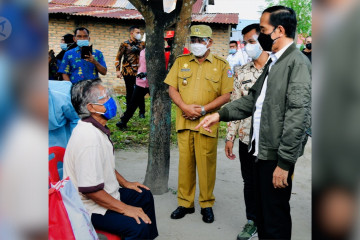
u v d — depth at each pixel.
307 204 3.62
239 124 3.14
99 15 10.09
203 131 3.01
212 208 3.51
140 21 10.59
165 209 3.43
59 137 2.75
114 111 2.23
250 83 2.90
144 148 5.66
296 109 1.86
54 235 1.68
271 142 2.04
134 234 2.07
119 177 2.57
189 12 3.42
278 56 2.06
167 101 3.71
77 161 2.04
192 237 2.90
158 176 3.78
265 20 2.06
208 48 3.10
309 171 4.62
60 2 12.08
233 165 4.95
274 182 1.99
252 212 2.92
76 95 2.13
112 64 10.80
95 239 1.85
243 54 8.57
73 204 1.77
